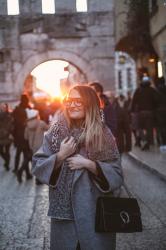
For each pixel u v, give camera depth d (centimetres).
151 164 1432
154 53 2467
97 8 2202
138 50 2555
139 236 735
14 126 1487
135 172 1393
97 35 2912
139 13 2270
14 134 1505
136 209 418
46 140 445
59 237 430
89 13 2828
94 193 429
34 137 1325
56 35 2878
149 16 2264
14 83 2894
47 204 1000
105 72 3055
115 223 411
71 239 426
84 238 419
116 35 2758
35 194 1131
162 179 1234
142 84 1875
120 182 433
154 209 910
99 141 432
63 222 429
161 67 2366
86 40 2955
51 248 436
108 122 1044
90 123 435
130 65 5112
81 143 435
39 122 1327
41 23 2734
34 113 1325
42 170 425
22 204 1006
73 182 422
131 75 5141
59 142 438
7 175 1512
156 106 1847
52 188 430
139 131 1883
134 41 2509
